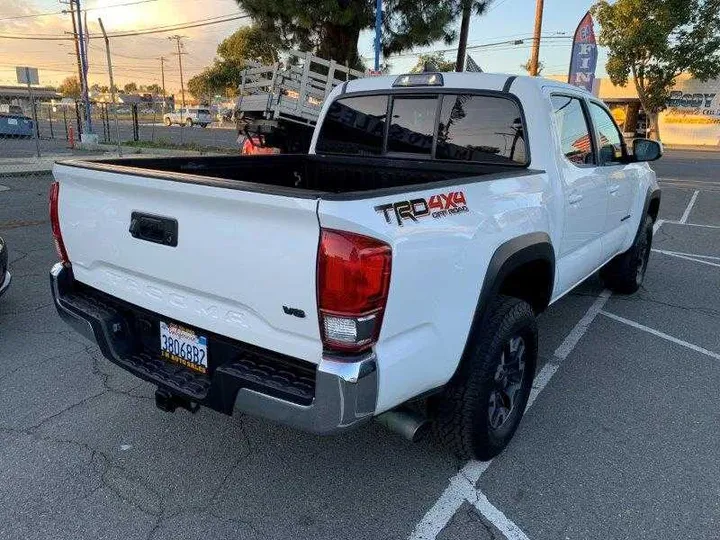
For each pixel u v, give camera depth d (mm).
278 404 2129
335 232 1915
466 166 3701
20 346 4297
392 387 2156
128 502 2660
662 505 2707
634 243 5508
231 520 2564
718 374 4137
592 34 16953
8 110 41875
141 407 3496
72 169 2771
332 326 1991
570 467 2992
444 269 2311
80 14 26281
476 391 2693
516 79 3490
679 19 29484
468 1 14945
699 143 41750
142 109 75062
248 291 2180
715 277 6828
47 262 6605
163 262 2455
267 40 17234
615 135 4715
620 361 4336
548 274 3350
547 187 3289
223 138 33625
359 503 2691
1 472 2842
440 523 2570
